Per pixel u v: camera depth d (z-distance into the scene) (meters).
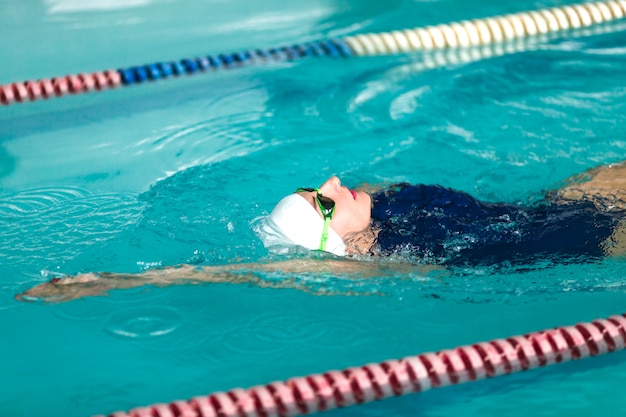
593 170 3.48
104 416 2.19
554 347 2.48
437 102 4.54
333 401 2.28
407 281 2.84
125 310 2.79
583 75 4.82
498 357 2.44
